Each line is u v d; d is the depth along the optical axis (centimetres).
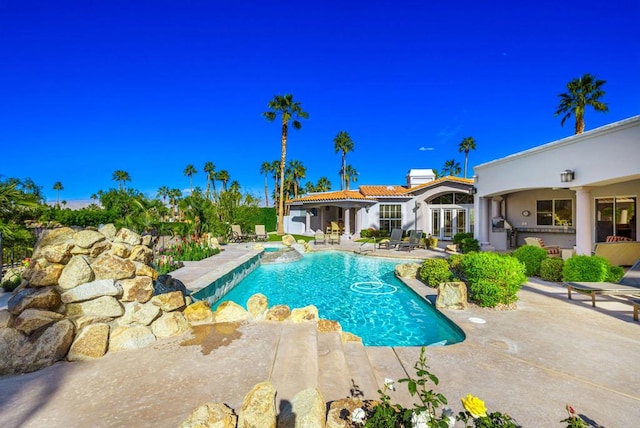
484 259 754
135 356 435
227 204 2727
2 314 427
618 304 748
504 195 1802
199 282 861
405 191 2698
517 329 589
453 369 434
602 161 988
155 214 2139
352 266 1544
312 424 267
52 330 419
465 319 648
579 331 577
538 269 1059
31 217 1202
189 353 444
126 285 496
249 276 1320
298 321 578
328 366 423
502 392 375
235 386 356
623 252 1068
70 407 319
